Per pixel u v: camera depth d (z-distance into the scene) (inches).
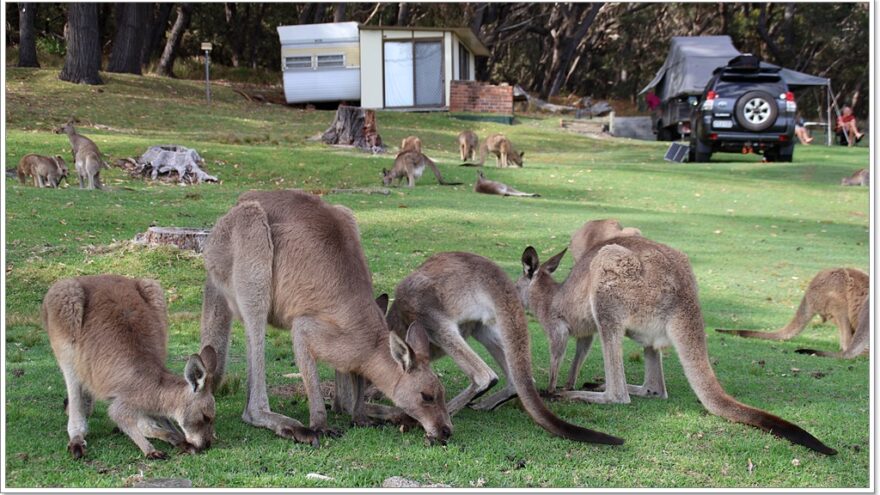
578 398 266.2
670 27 2288.4
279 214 228.8
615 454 216.7
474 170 883.4
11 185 626.8
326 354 221.0
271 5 1876.2
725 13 2033.7
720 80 1023.6
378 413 239.6
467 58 1647.4
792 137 1016.9
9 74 1235.9
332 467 199.3
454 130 1286.9
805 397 283.9
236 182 741.3
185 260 433.4
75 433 204.4
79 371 206.5
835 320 374.3
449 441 219.3
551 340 278.2
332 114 1334.9
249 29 1893.5
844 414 259.6
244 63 1929.1
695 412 254.4
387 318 255.8
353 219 240.1
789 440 227.1
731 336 396.2
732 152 1051.9
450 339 242.5
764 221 702.5
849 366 342.3
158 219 538.3
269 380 276.8
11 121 931.3
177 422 206.1
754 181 887.7
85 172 642.8
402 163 775.1
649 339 261.4
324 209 233.1
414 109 1437.0
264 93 1555.1
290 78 1443.2
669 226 654.5
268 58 1934.1
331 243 225.3
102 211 538.6
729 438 230.7
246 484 185.8
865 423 250.7
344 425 232.1
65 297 206.4
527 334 240.7
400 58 1429.6
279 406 246.7
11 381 255.6
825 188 863.1
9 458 194.9
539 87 2351.1
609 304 259.0
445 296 243.8
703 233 637.9
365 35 1417.3
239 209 228.1
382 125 1251.2
